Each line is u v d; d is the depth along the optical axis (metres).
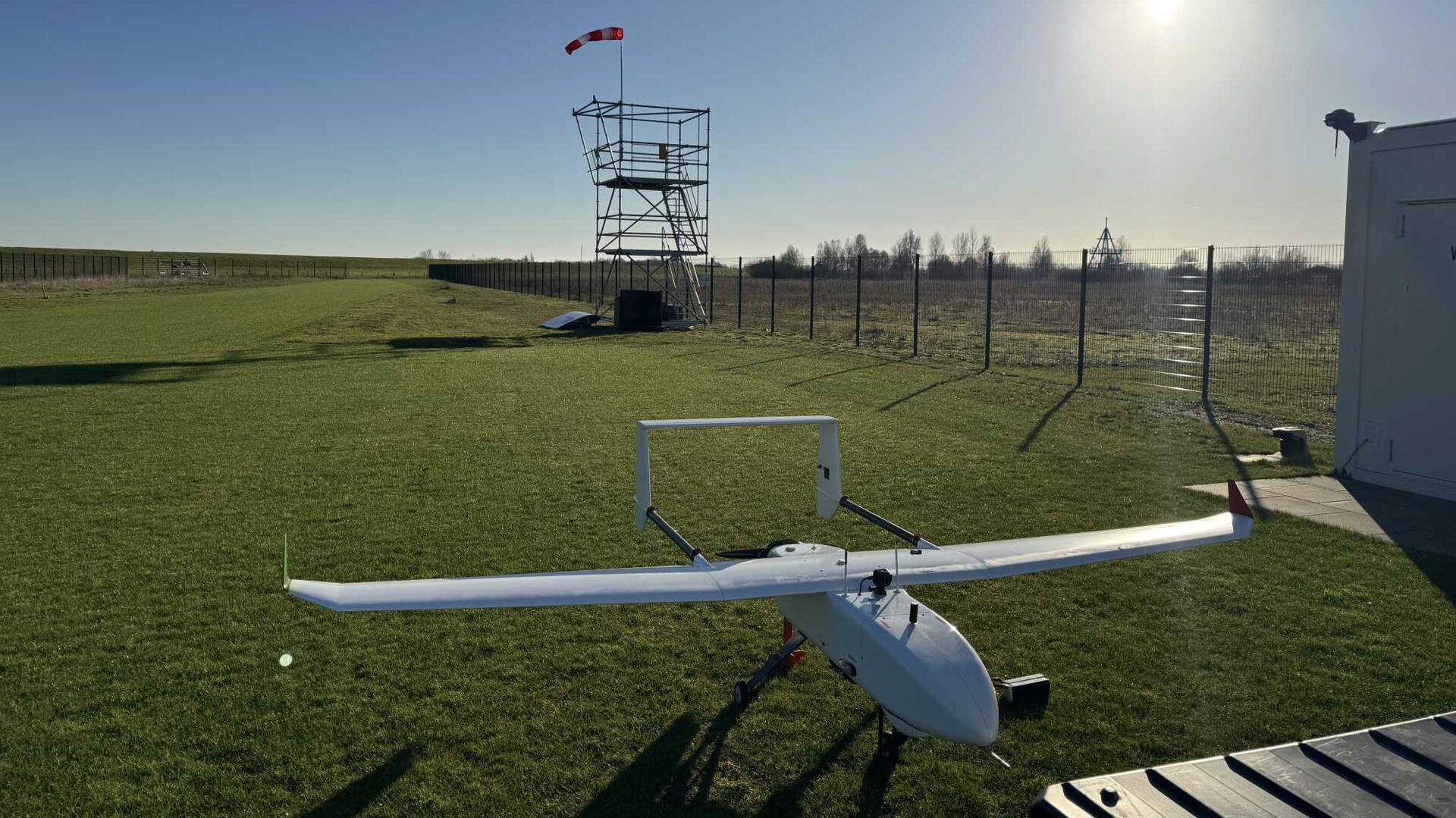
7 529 9.65
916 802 5.04
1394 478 11.58
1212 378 21.69
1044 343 30.00
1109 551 5.76
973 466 12.73
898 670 4.62
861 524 10.04
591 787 5.17
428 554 8.95
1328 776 4.23
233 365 23.50
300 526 9.84
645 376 21.94
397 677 6.44
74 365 23.03
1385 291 11.55
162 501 10.77
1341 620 7.39
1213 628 7.24
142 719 5.83
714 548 9.16
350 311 46.31
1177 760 5.39
